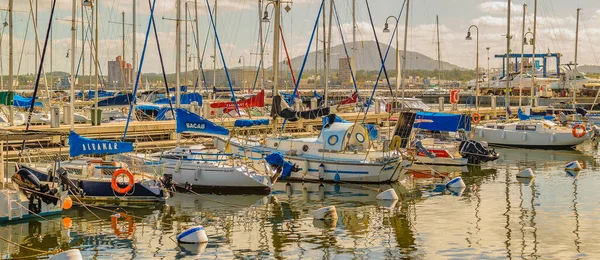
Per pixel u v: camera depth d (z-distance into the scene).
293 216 23.12
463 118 40.06
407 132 34.72
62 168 24.16
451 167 35.97
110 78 80.12
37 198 21.91
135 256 18.16
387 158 29.77
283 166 28.98
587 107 80.69
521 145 45.62
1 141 22.69
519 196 26.98
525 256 18.11
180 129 28.20
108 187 24.16
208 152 29.00
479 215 23.25
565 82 93.56
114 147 25.17
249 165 27.84
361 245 19.27
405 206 24.98
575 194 27.34
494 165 37.03
